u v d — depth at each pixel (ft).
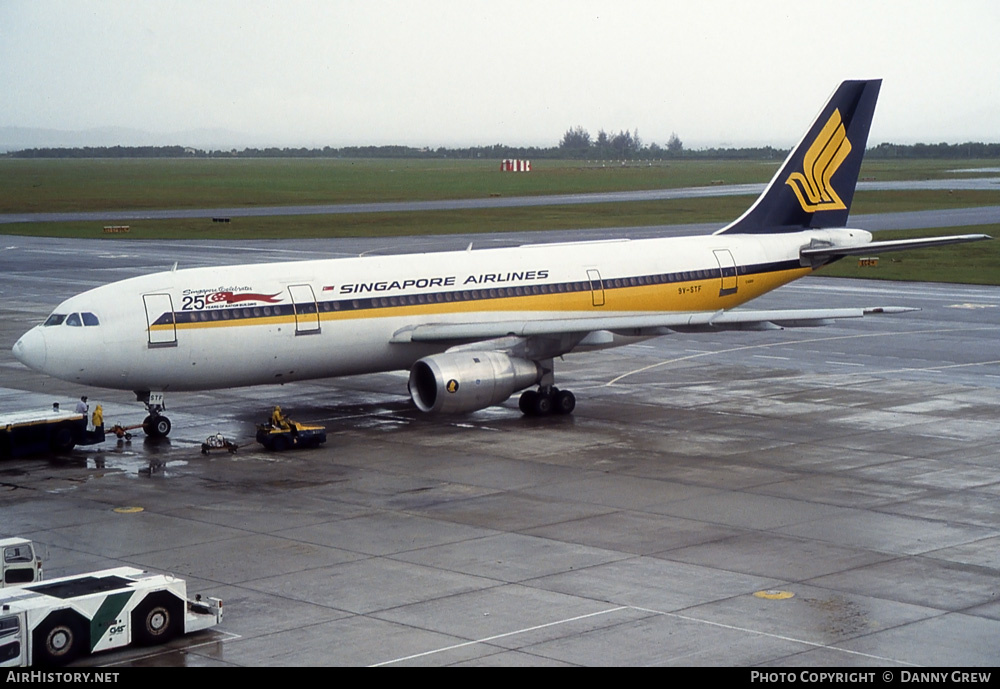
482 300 195.72
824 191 234.38
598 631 97.55
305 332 179.11
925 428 177.99
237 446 168.86
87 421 178.81
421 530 127.54
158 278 173.17
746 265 223.92
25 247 481.46
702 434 175.42
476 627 98.78
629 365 239.50
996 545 121.08
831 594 106.22
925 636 95.96
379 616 101.65
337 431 180.75
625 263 211.41
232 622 100.63
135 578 99.71
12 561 107.76
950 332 274.98
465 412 178.09
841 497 139.85
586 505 137.08
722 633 96.84
